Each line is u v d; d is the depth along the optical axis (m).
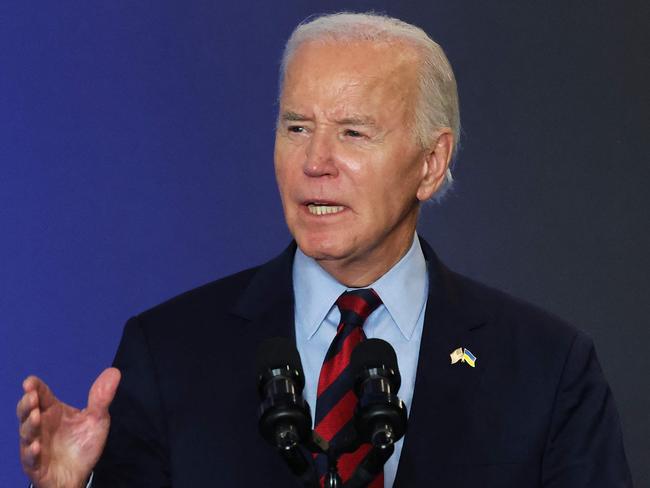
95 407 7.91
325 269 8.98
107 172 14.59
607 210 15.77
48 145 14.38
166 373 9.07
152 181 14.77
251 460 8.75
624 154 15.77
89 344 14.51
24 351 14.27
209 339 9.17
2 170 14.23
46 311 14.36
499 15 15.66
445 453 8.70
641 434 15.72
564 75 15.73
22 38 14.29
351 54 8.45
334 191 8.34
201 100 14.95
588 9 15.74
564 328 9.38
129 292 14.66
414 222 9.20
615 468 8.86
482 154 15.66
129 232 14.68
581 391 9.05
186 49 14.90
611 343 15.77
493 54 15.66
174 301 9.53
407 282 9.16
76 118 14.48
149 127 14.76
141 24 14.73
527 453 8.80
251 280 9.49
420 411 8.80
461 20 15.61
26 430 7.49
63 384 14.41
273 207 15.20
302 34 8.64
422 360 8.99
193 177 14.93
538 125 15.72
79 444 7.87
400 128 8.52
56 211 14.41
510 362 9.09
